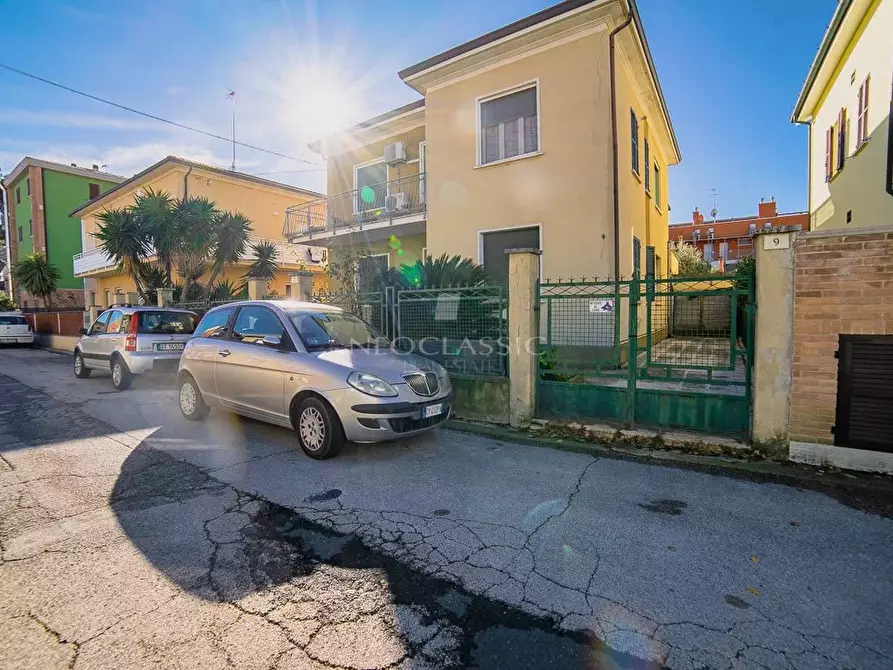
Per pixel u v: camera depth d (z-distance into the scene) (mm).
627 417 5328
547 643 2139
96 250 21750
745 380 4727
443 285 6699
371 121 13859
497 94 10672
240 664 2002
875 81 8859
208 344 5969
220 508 3559
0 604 2410
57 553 2906
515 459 4652
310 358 4801
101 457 4750
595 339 6000
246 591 2531
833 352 4125
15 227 32562
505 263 10750
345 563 2811
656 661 2033
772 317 4324
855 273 4020
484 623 2275
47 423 6164
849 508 3490
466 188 11164
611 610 2367
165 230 13203
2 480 4129
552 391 5734
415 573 2707
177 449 5008
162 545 3010
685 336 5008
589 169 9547
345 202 15422
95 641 2141
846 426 4117
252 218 19828
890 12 8250
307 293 9562
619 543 3021
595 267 9531
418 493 3832
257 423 6094
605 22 9242
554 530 3201
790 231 4227
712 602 2432
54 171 28375
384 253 14867
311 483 4051
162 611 2357
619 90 9883
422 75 11414
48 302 25594
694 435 4844
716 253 34031
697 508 3520
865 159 9438
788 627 2244
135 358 8438
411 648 2107
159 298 13234
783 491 3797
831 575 2668
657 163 15031
